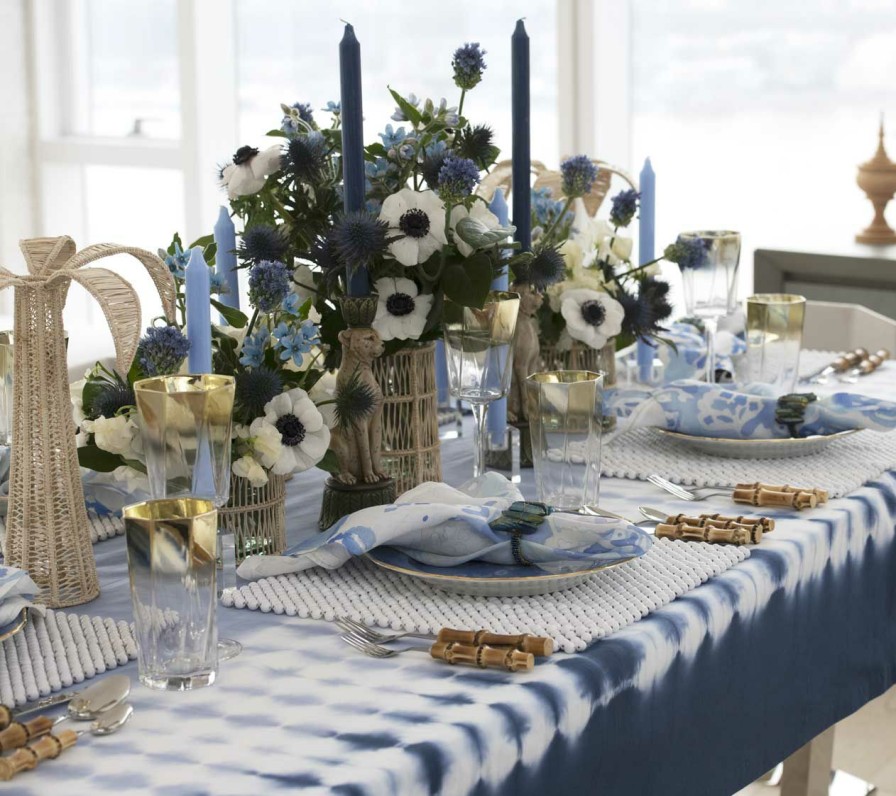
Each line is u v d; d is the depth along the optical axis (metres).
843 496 1.42
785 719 1.28
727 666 1.16
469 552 1.14
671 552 1.23
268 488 1.26
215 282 1.33
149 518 0.93
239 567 1.21
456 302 1.30
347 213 1.30
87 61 4.73
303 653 1.02
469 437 1.77
